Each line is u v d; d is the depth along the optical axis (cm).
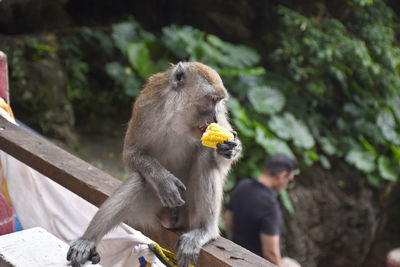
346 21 1403
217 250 292
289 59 1336
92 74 1274
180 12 1405
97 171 336
